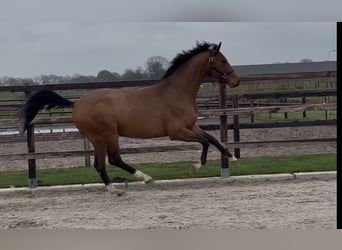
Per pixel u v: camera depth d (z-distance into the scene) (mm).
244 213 6094
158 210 6438
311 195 6996
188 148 8500
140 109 7398
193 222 5738
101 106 7285
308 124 9719
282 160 9602
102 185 8023
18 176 9148
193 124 7719
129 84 8594
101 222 5906
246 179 8195
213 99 11812
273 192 7285
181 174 8641
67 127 16453
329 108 8477
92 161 11336
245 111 8484
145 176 7359
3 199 7535
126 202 7023
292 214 5961
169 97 7512
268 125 9766
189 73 7641
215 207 6477
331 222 5555
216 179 8188
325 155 10062
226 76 7809
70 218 6152
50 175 8984
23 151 13281
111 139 7355
